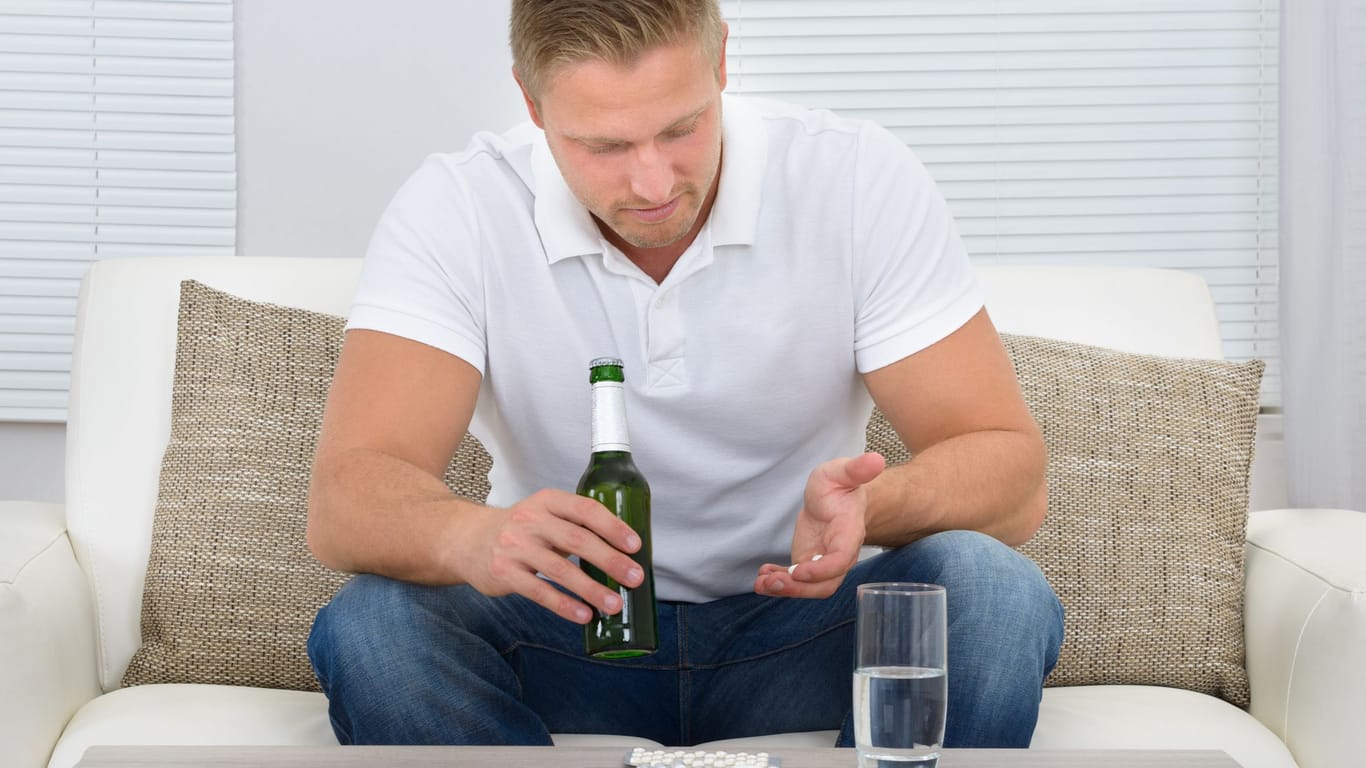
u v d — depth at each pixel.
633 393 1.60
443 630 1.37
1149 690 1.76
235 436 1.89
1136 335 2.11
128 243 2.65
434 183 1.67
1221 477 1.90
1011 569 1.35
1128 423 1.92
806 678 1.59
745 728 1.62
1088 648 1.81
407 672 1.34
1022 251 2.75
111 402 2.00
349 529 1.39
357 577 1.42
